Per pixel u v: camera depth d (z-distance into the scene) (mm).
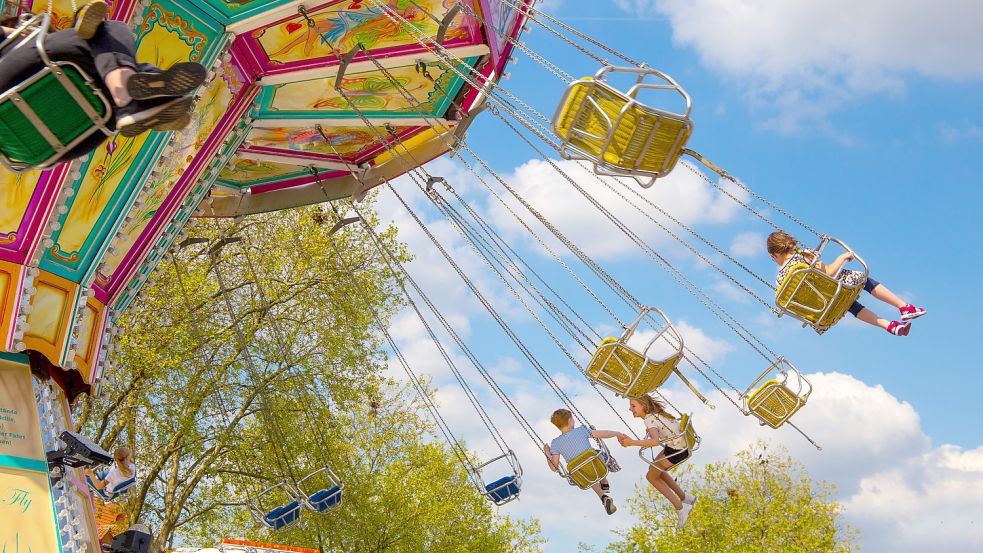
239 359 20891
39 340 7375
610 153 6371
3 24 4199
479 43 9422
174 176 8641
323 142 11461
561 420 9586
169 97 3969
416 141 11516
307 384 21109
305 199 12367
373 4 8188
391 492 24562
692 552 32594
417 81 10258
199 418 20812
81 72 3887
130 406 20297
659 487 9555
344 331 22062
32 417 7223
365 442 25125
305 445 21312
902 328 8172
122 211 7766
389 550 24359
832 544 32625
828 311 8281
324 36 8945
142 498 19766
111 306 8586
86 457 7199
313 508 12281
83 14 3844
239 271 21828
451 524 26578
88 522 7613
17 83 3889
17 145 4086
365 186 12055
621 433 9375
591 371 8305
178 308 20266
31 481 6906
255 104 9773
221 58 8164
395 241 23281
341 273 22156
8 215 6941
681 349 8164
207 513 21547
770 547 32500
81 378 8102
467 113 10625
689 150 7527
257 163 11883
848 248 8172
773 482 33906
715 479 34438
